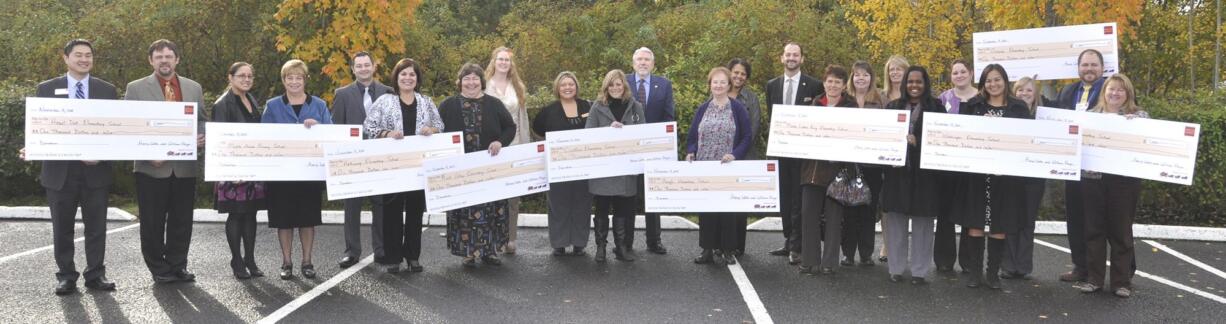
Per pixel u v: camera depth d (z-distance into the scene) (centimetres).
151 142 611
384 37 1248
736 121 733
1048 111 630
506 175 697
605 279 677
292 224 657
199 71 1504
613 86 748
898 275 670
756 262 752
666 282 667
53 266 700
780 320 559
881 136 653
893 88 745
